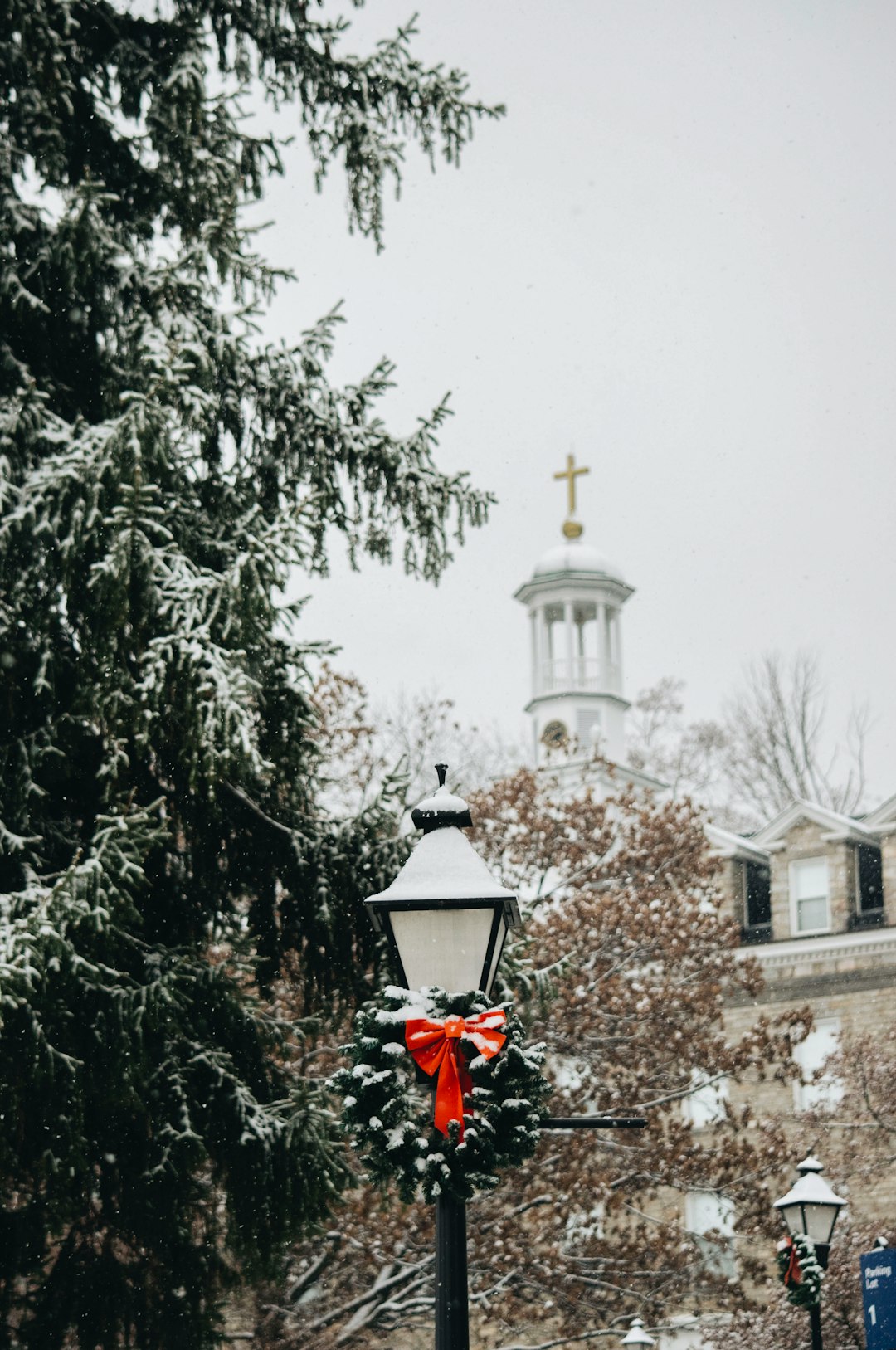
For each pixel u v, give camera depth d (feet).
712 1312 77.20
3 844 36.37
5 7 40.29
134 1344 39.14
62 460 37.17
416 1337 94.63
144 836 33.99
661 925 80.59
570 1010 76.02
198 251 42.19
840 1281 87.81
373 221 47.91
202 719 36.24
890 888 116.06
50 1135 34.55
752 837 127.75
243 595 37.42
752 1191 76.33
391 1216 65.05
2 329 40.98
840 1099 108.06
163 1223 37.68
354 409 45.73
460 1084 23.13
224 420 45.47
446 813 24.99
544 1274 70.79
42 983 31.86
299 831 42.88
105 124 44.50
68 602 38.93
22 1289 44.06
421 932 23.76
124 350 42.42
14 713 38.19
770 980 117.80
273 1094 40.96
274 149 47.32
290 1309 65.87
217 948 60.59
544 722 165.17
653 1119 76.69
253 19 47.80
